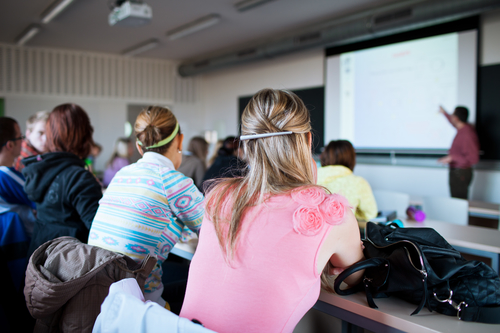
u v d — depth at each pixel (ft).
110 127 26.03
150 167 3.95
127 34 20.61
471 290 2.78
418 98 16.56
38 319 3.12
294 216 2.50
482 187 14.76
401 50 17.07
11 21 18.22
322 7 16.15
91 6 16.15
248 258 2.51
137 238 3.76
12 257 5.16
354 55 19.03
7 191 5.68
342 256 2.84
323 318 4.47
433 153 16.14
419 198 11.07
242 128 2.96
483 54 14.70
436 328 2.67
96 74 25.40
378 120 18.20
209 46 23.36
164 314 2.26
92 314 3.05
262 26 18.98
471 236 6.08
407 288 2.88
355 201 6.42
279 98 2.85
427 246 2.98
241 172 3.11
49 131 5.08
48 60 23.80
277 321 2.39
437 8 13.25
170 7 16.34
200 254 2.78
